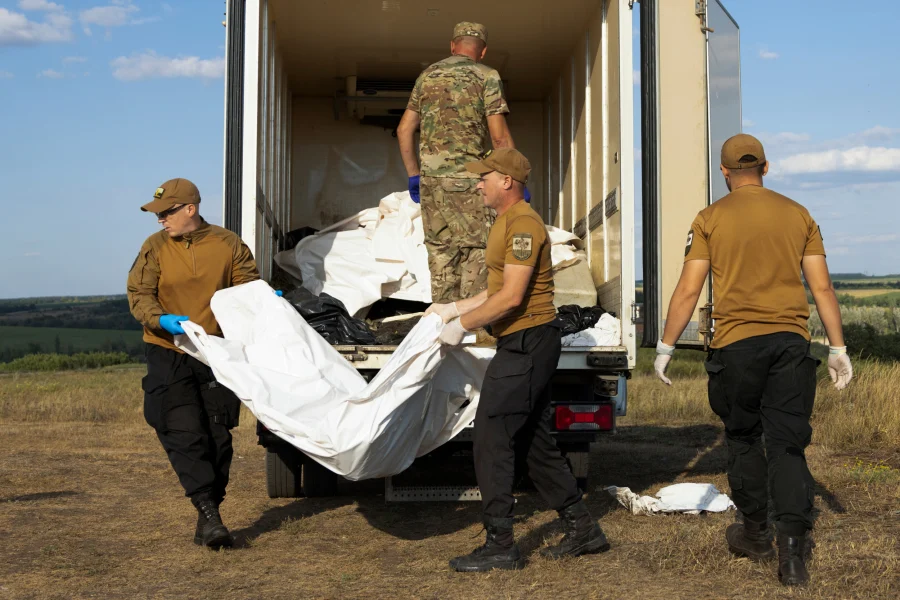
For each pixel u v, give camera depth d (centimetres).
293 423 388
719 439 898
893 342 2181
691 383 1470
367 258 664
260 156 579
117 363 4691
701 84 557
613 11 596
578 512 404
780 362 358
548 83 851
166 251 443
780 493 352
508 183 394
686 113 556
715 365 372
